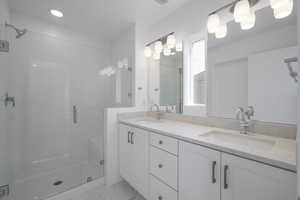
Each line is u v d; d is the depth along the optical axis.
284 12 1.01
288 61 1.05
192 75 1.74
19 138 1.86
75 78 2.37
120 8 1.83
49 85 2.12
